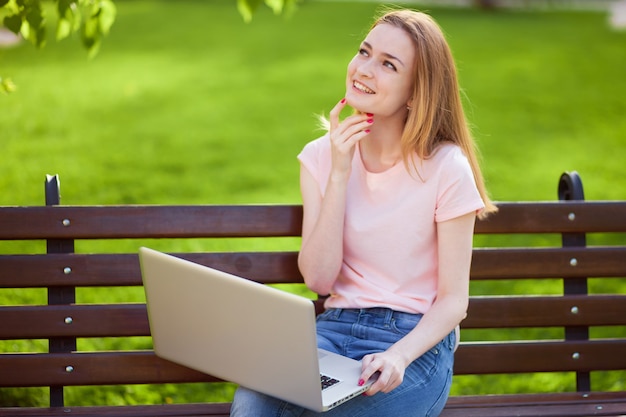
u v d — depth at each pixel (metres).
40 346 4.33
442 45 2.63
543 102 10.63
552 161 8.52
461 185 2.58
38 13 3.17
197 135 9.12
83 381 2.89
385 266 2.67
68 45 12.79
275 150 8.72
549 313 3.04
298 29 14.59
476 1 17.55
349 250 2.73
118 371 2.90
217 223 2.92
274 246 6.19
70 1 3.21
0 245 5.81
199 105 10.25
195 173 7.89
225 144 8.85
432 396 2.55
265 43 13.52
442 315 2.56
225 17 15.45
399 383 2.40
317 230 2.67
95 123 9.35
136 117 9.67
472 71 11.96
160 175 7.75
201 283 2.32
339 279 2.79
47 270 2.87
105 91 10.66
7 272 2.85
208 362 2.45
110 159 8.12
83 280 2.88
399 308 2.65
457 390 4.29
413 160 2.61
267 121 9.71
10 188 7.00
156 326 2.52
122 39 13.57
